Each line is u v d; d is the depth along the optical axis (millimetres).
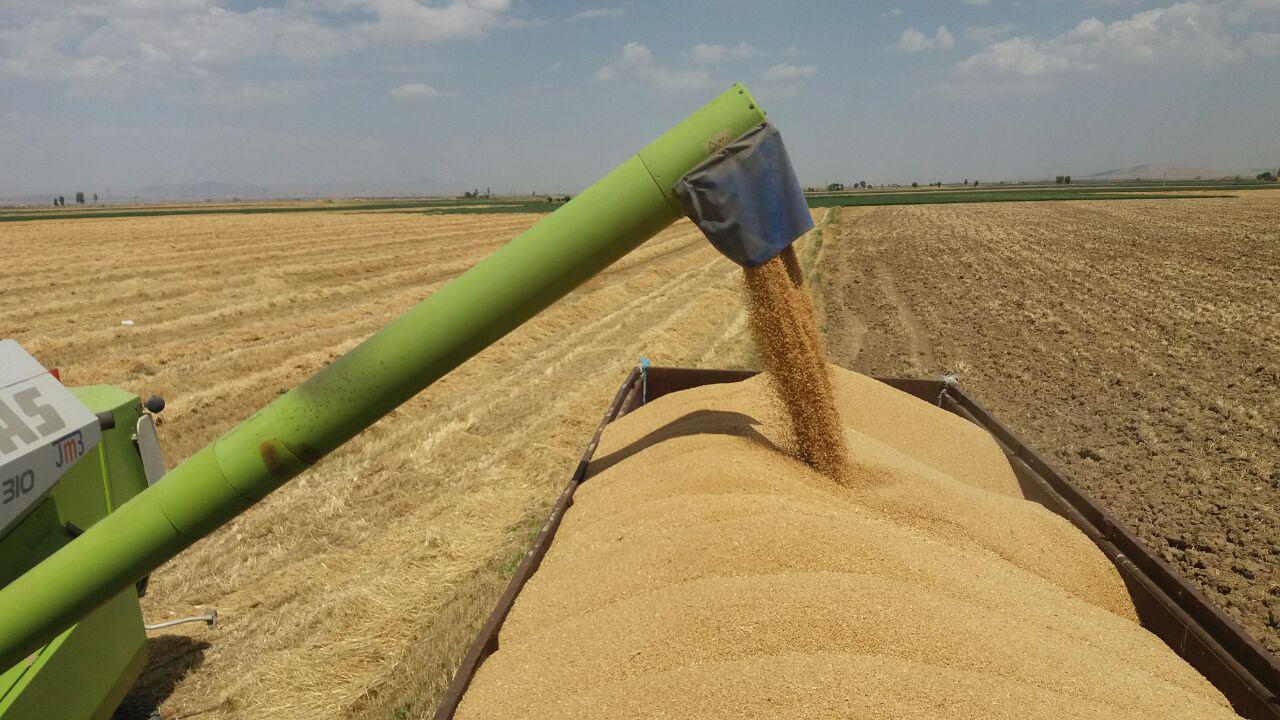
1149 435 9820
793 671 2803
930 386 7898
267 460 2801
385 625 5828
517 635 3533
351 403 2932
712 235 3510
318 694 5066
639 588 3613
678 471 4613
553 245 3227
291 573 6680
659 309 19844
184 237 44000
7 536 3137
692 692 2795
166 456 9953
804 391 4754
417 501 8102
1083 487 8242
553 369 13695
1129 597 4105
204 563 6902
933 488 4840
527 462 9164
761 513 3977
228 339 16406
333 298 23047
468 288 3115
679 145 3377
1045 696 2752
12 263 28938
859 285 25359
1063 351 14789
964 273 26656
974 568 3816
